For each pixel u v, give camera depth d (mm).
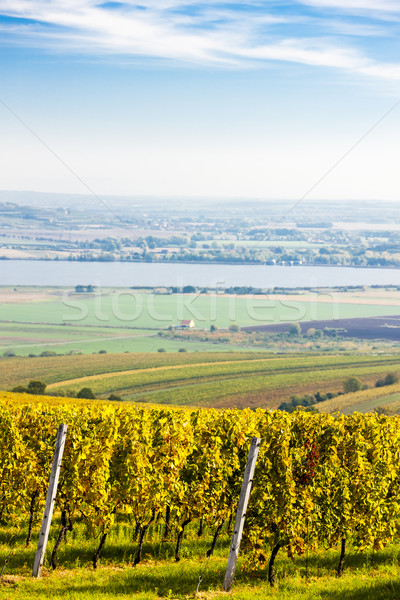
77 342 153125
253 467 9781
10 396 67375
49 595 9320
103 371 126562
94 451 12742
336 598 9680
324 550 14609
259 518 11977
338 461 13133
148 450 13109
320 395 108438
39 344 151250
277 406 103312
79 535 14500
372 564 13453
